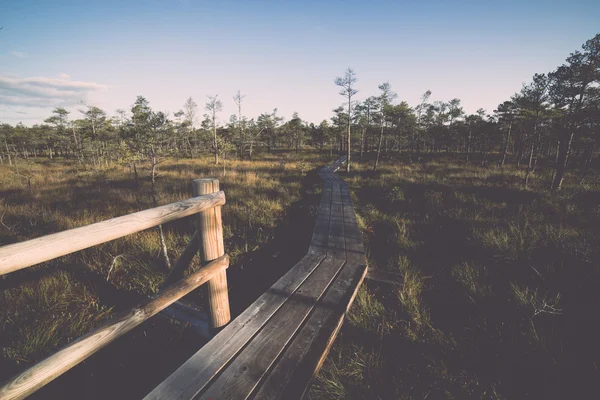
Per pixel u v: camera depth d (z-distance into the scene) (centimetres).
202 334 242
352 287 307
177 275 241
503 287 341
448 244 514
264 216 694
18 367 207
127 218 133
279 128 4328
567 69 1066
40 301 284
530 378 210
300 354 199
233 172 1537
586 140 1611
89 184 1110
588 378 203
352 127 3036
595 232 482
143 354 230
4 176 1458
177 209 164
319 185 1239
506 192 930
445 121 3111
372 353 235
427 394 195
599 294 304
